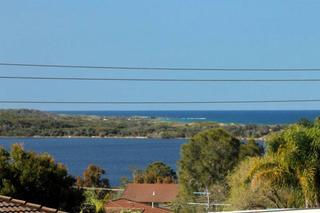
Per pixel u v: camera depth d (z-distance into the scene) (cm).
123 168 12175
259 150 5781
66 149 16962
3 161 2938
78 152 16012
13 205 1666
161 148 17000
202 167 5691
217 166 5697
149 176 8300
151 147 17562
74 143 19750
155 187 6906
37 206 1709
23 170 2952
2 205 1639
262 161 2455
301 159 2394
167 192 6750
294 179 2423
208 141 5734
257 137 10306
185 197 5412
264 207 2578
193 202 5119
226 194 4584
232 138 5766
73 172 11144
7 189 2861
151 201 6594
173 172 8612
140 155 14912
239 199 2628
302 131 2419
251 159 2756
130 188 6975
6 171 2919
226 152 5709
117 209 4500
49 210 1714
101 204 3309
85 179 7838
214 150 5694
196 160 5741
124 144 19238
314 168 2380
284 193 2525
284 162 2414
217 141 5722
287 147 2414
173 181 8081
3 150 2997
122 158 14300
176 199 5528
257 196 2584
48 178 2997
